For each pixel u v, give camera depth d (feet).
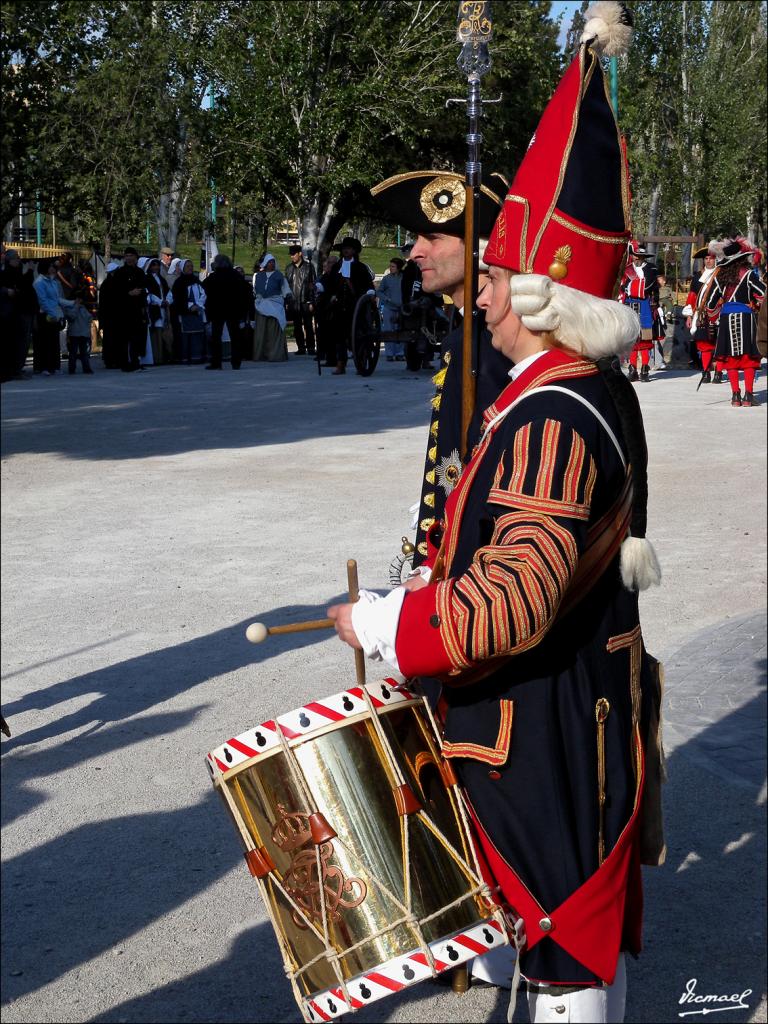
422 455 36.37
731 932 11.26
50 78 89.76
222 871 12.62
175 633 19.84
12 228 142.41
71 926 11.63
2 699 17.25
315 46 99.30
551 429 6.88
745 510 28.76
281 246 177.47
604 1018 7.42
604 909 7.22
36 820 13.75
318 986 7.41
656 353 64.08
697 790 14.15
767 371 64.03
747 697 17.06
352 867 7.32
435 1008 10.11
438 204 9.96
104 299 65.10
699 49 145.38
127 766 15.07
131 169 91.20
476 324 9.04
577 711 7.24
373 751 7.48
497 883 7.48
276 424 43.60
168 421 44.68
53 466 35.24
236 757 7.60
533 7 105.09
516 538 6.70
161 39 91.81
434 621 6.68
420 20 101.35
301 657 18.66
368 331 60.39
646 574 7.30
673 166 144.87
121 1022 10.13
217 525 27.32
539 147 7.31
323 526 27.04
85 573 23.48
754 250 48.70
